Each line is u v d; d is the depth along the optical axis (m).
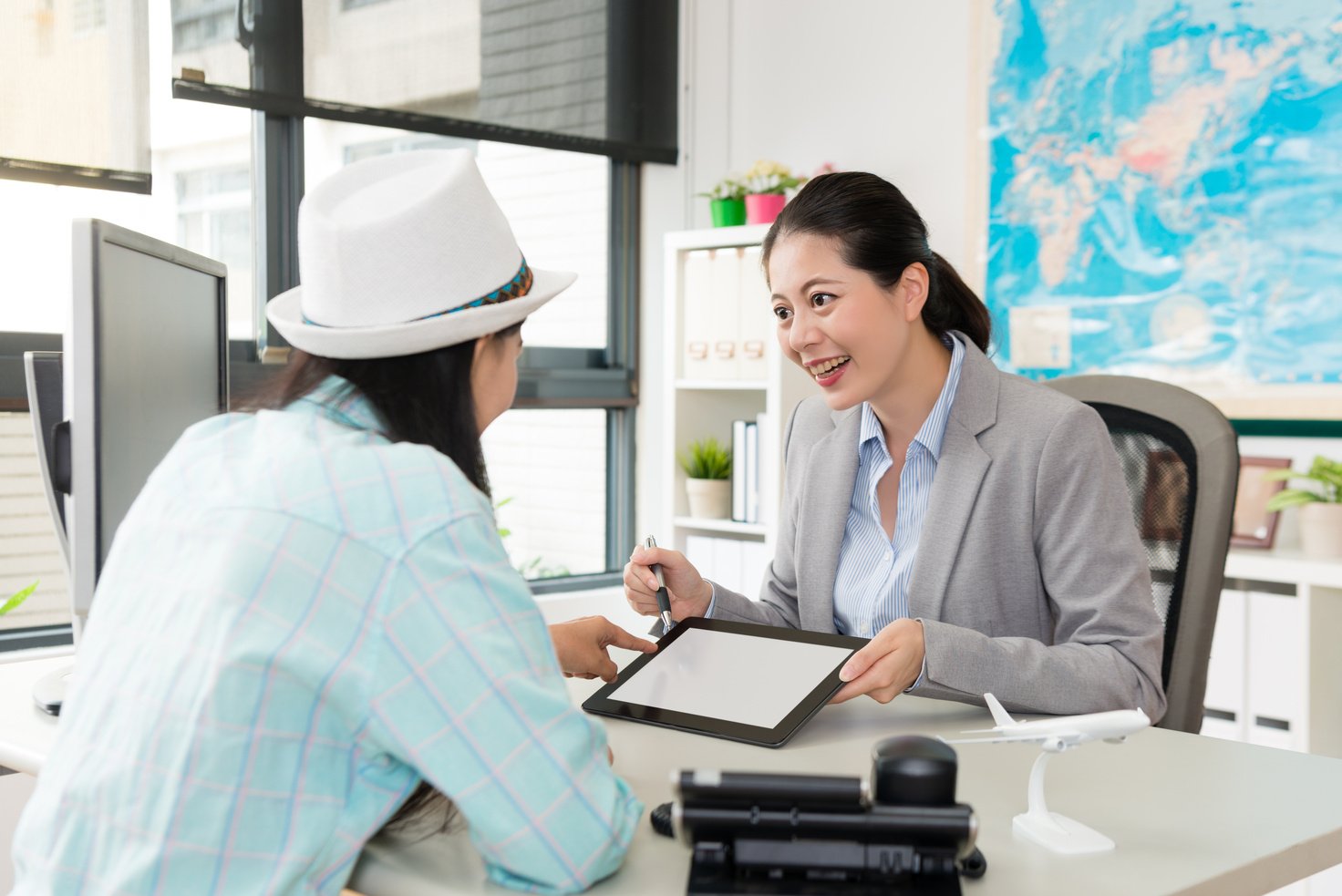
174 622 0.79
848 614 1.56
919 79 3.32
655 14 3.56
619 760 1.09
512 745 0.77
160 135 2.69
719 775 0.78
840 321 1.40
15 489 2.55
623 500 3.63
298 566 0.77
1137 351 2.87
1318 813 0.96
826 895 0.77
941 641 1.20
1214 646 2.49
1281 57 2.61
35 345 2.54
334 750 0.78
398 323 0.89
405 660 0.76
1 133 2.44
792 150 3.63
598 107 3.45
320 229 0.90
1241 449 2.75
